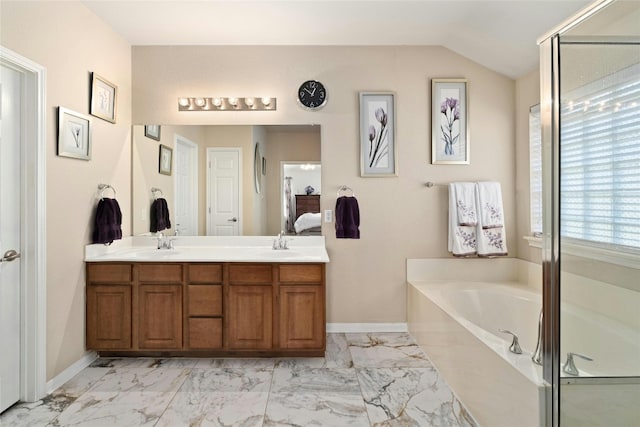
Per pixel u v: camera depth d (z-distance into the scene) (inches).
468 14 107.0
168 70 129.4
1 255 80.0
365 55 130.0
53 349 91.1
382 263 130.8
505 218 132.1
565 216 59.7
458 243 125.9
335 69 130.0
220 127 130.3
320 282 106.0
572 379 58.9
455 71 130.3
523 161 127.3
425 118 130.4
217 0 101.7
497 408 70.0
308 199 130.6
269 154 130.4
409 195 130.8
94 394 88.3
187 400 85.3
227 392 88.8
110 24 114.7
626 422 59.2
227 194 130.6
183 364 104.7
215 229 130.4
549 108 62.1
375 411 81.0
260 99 128.2
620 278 59.9
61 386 92.4
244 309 106.1
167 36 123.1
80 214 101.8
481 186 127.1
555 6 93.6
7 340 81.6
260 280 106.0
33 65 83.6
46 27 87.9
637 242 60.2
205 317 106.3
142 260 105.9
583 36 60.5
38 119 85.4
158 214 129.5
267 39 125.6
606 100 60.1
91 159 106.3
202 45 129.4
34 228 85.1
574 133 61.0
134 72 129.0
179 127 129.9
